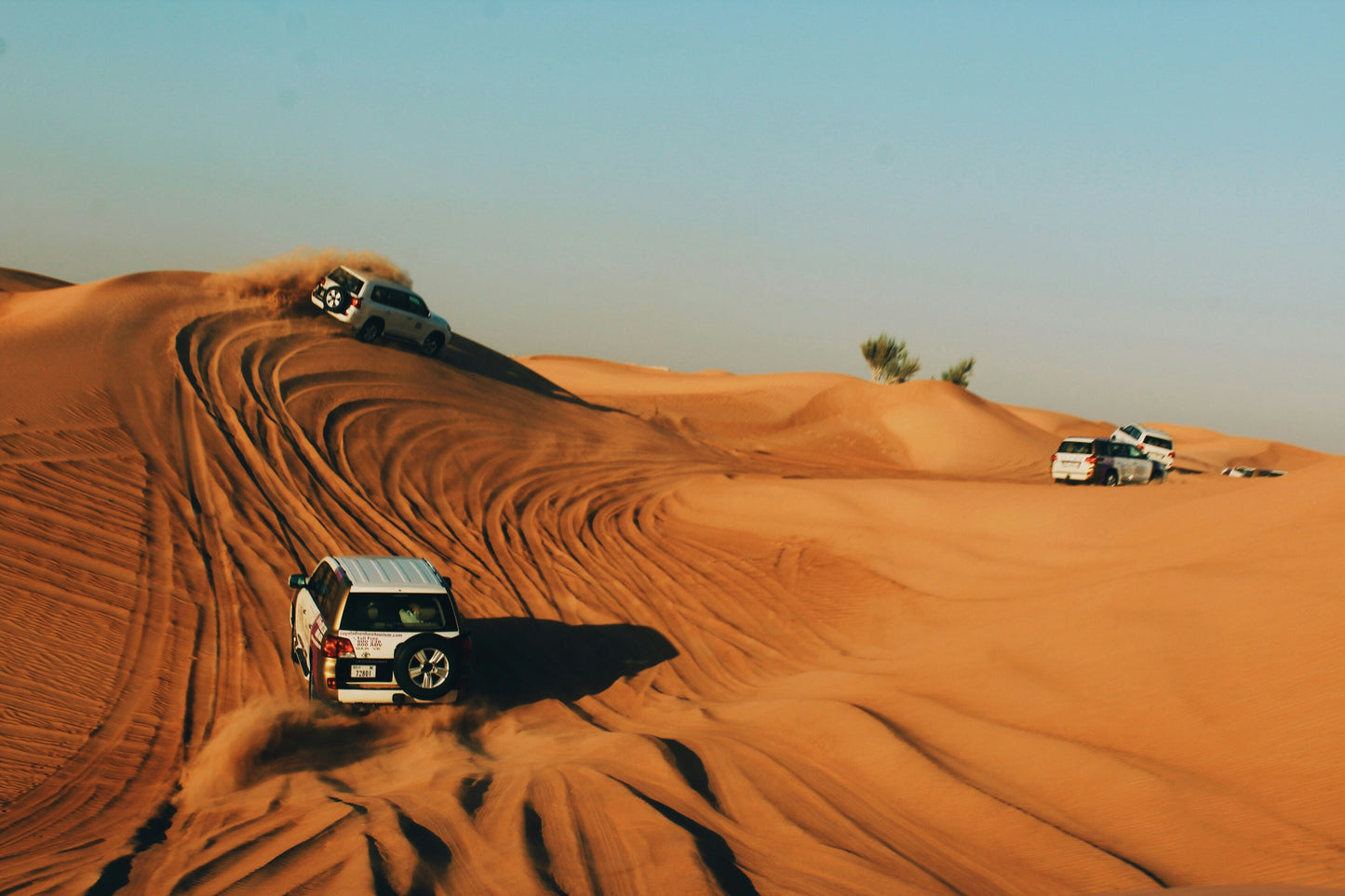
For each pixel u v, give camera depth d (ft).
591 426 104.99
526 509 69.41
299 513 57.21
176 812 25.13
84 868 19.67
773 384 196.13
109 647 36.09
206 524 51.65
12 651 33.96
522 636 44.86
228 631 39.75
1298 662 25.77
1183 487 58.08
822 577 54.03
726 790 25.48
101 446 57.52
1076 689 29.17
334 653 32.48
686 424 154.20
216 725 31.58
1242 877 18.43
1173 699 26.53
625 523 69.26
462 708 35.83
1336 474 41.98
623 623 47.26
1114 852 20.36
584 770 26.53
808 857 20.95
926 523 59.98
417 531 59.57
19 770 26.68
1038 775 24.68
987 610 42.60
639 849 20.89
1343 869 17.46
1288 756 22.12
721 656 43.34
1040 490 63.67
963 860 21.12
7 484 48.67
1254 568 33.30
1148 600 33.65
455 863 20.11
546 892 18.49
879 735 28.12
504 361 121.08
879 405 163.22
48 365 68.23
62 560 42.50
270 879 18.63
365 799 24.57
